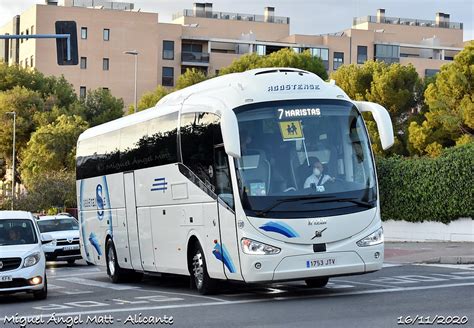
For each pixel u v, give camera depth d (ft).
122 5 379.76
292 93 57.00
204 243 60.39
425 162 119.65
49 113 276.82
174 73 367.86
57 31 97.91
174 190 65.62
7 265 62.54
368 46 395.14
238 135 54.13
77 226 119.24
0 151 282.97
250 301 56.29
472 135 172.96
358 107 59.72
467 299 53.11
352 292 59.72
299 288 64.44
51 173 229.66
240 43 380.37
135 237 74.84
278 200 54.60
